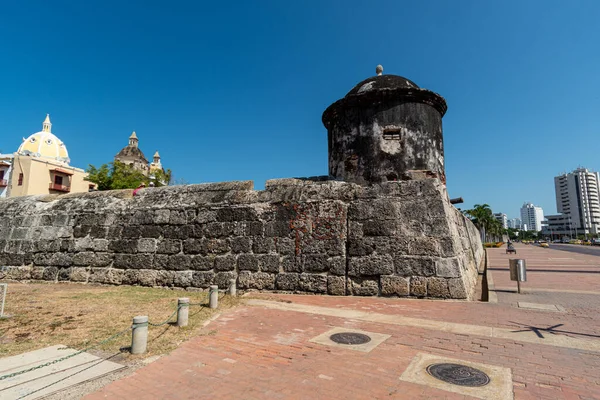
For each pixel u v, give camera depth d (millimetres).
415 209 8227
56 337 5145
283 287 8812
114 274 10547
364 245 8391
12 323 5887
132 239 10617
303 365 4145
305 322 6000
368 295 8094
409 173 9875
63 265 11180
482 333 5270
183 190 10641
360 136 10484
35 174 43719
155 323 5906
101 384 3697
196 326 5750
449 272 7676
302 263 8805
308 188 9328
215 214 9930
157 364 4219
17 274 11539
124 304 7438
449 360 4219
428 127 10508
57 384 3670
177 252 10039
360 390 3500
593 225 131250
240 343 4941
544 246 65438
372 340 4996
